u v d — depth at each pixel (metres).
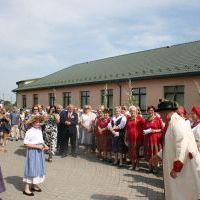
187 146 5.04
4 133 15.80
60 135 13.55
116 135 11.36
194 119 7.82
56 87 29.89
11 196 7.61
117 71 24.50
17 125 19.55
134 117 10.90
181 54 22.09
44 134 12.25
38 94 33.47
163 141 5.34
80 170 10.62
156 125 10.17
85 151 14.58
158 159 5.85
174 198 5.12
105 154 12.41
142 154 10.81
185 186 5.07
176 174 5.03
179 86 18.61
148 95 20.53
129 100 19.00
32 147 7.71
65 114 13.41
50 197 7.58
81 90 26.72
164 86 19.52
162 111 5.35
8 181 8.98
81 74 29.06
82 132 14.86
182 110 8.81
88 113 14.19
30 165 7.68
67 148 13.60
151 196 7.78
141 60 25.17
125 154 11.70
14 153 14.11
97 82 24.36
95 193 7.93
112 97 23.56
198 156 5.10
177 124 5.11
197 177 5.02
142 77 20.53
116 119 11.54
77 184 8.77
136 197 7.68
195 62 18.92
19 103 37.47
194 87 17.64
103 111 12.63
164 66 20.61
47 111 13.51
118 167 11.16
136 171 10.55
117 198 7.56
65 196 7.66
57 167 11.10
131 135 10.79
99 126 12.52
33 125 7.80
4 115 15.86
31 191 7.91
